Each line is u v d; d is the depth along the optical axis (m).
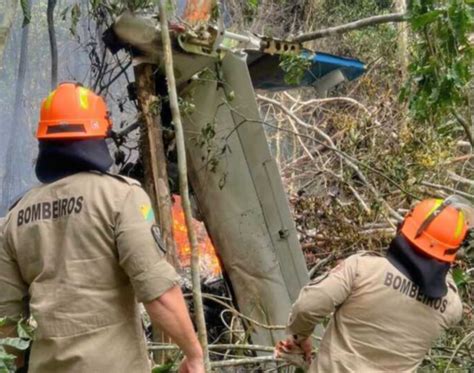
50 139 2.36
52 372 2.30
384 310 2.88
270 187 4.65
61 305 2.29
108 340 2.30
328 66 5.73
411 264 2.89
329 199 5.59
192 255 2.90
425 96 4.14
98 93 4.48
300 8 10.98
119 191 2.32
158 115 4.38
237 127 4.59
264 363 4.11
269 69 5.37
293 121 6.91
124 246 2.26
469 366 3.99
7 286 2.41
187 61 4.34
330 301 2.89
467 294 4.57
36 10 5.17
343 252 5.29
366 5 11.19
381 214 5.25
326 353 2.93
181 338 2.29
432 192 5.67
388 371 2.88
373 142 5.52
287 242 4.69
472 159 6.48
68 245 2.30
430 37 4.04
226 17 6.16
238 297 4.72
